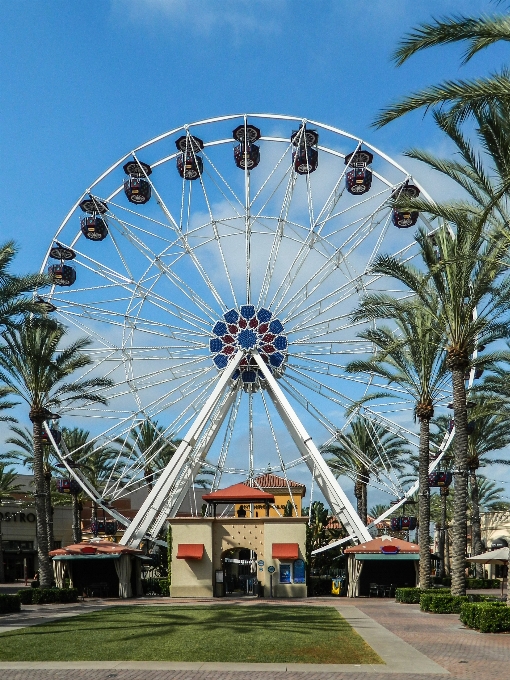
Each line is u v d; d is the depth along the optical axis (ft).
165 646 64.90
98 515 274.36
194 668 54.95
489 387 132.67
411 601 121.60
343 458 206.18
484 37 51.13
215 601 128.36
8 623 88.53
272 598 136.98
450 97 54.65
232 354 169.37
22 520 255.29
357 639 70.44
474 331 97.35
